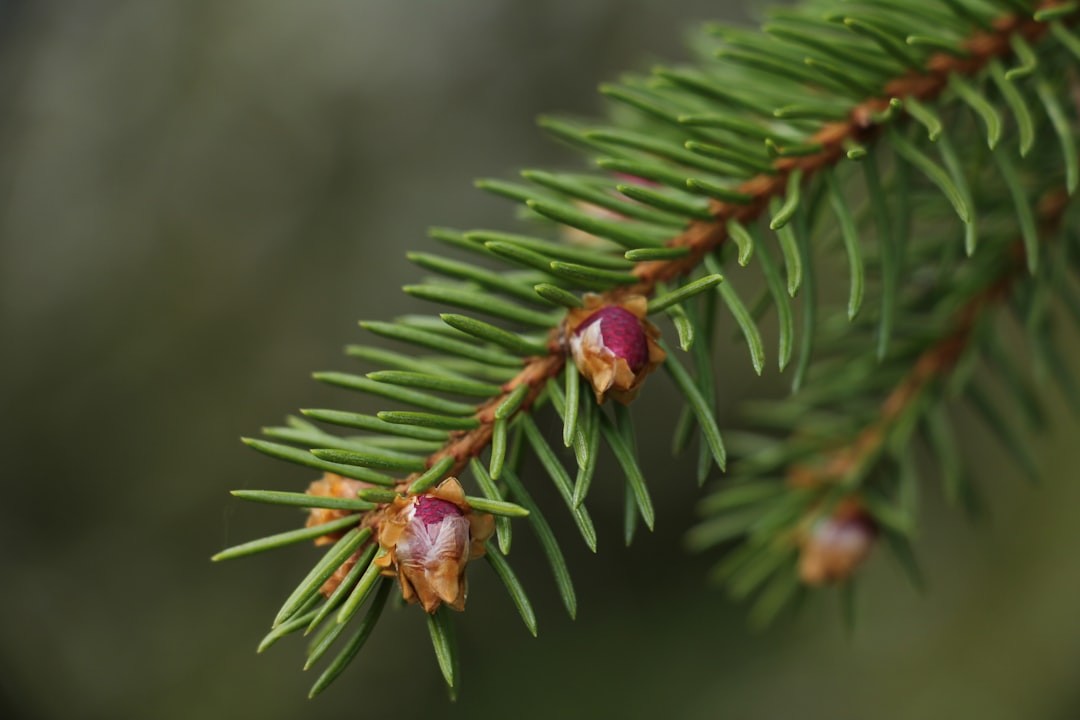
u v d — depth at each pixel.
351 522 0.29
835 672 0.79
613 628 0.86
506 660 0.85
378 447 0.30
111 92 0.88
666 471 0.88
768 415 0.35
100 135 0.88
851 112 0.31
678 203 0.31
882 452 0.35
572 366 0.30
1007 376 0.35
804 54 0.32
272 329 0.86
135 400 0.85
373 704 0.84
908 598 0.79
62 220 0.87
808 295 0.31
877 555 0.78
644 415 0.89
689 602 0.86
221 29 0.89
